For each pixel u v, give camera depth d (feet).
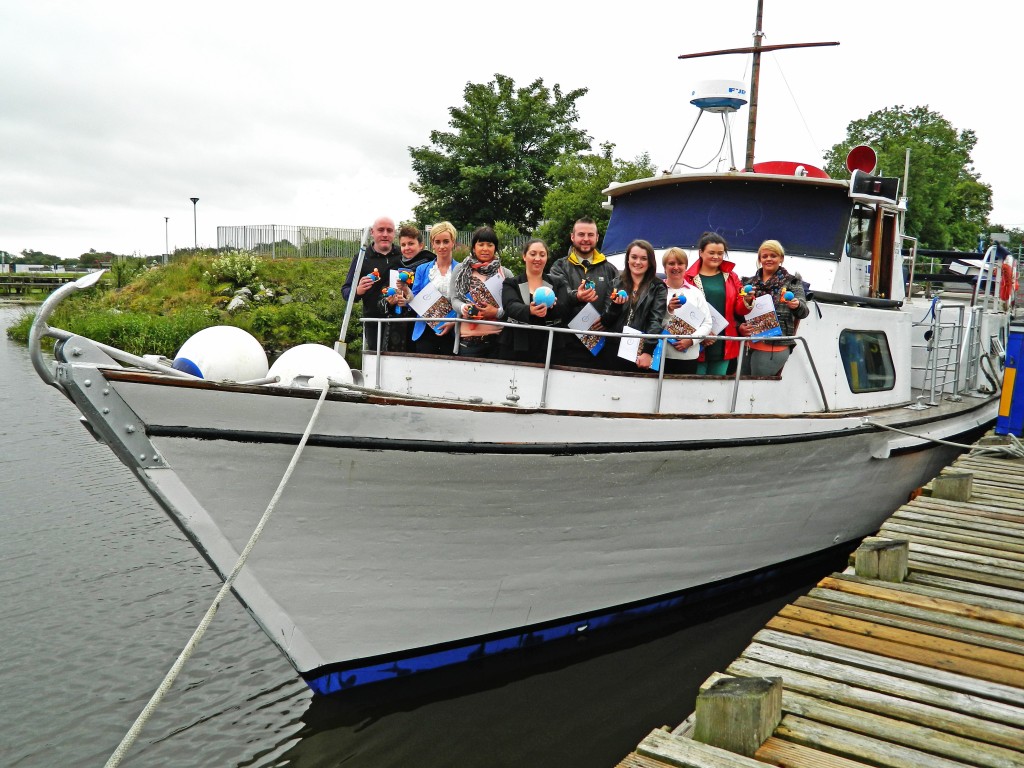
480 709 16.72
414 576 15.67
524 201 107.76
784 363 19.86
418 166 111.34
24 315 108.27
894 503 26.00
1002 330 38.86
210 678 17.87
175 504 12.93
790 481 20.52
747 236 23.52
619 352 17.38
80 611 20.92
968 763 10.10
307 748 15.37
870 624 14.11
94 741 15.51
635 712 16.67
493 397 16.93
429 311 18.03
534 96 110.11
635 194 25.49
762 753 10.18
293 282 86.89
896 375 25.86
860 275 24.68
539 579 17.22
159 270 97.66
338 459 13.74
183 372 13.30
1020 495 22.66
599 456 16.11
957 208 138.00
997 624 14.08
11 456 36.29
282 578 14.46
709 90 25.41
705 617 20.98
